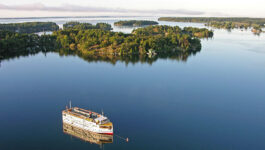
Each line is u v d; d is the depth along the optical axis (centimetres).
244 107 18025
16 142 13025
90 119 13738
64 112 14838
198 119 15950
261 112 17162
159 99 19338
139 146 12825
